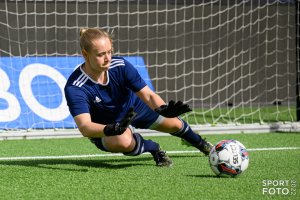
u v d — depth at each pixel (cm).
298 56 3812
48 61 3591
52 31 4484
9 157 2578
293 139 3194
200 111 4531
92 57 1903
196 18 4606
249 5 4859
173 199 1670
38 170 2158
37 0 4012
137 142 2123
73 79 1995
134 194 1733
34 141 3162
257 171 2116
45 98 3503
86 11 4506
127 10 4619
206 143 2422
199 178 1967
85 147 2911
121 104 2088
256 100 4959
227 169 1952
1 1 4366
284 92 5006
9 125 3388
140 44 4675
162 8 4712
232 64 4897
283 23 4938
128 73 2028
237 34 4866
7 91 3441
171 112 1897
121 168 2203
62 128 3466
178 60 4784
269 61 4944
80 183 1898
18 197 1708
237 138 3269
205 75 4859
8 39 4397
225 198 1681
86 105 1967
